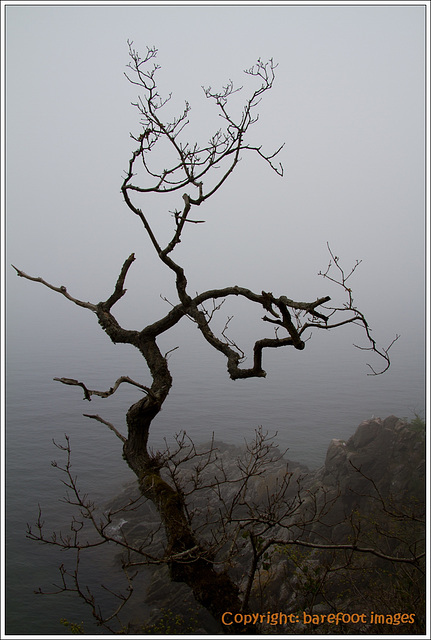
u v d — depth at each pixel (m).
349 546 5.54
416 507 19.09
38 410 81.62
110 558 28.22
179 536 5.28
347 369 154.12
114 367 149.25
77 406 86.00
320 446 60.31
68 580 25.78
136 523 32.28
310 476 30.05
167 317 6.41
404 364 162.12
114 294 6.95
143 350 6.49
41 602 23.62
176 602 21.28
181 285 6.20
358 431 27.09
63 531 32.59
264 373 5.32
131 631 20.05
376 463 25.28
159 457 6.27
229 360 5.61
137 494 35.66
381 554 5.55
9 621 22.02
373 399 97.69
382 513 20.00
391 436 26.06
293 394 104.12
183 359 190.62
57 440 61.06
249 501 28.12
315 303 4.84
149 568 26.22
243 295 5.66
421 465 23.73
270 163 6.60
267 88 6.63
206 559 5.00
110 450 56.34
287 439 63.81
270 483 28.77
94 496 40.81
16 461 51.25
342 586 13.11
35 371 135.50
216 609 5.00
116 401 92.12
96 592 24.55
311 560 14.27
